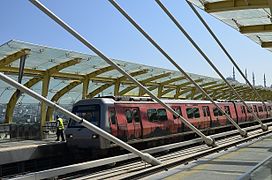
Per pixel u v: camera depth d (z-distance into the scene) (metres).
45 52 18.58
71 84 25.33
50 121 25.58
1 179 9.58
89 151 15.80
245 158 13.20
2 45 16.69
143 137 17.72
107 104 15.98
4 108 24.16
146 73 25.98
